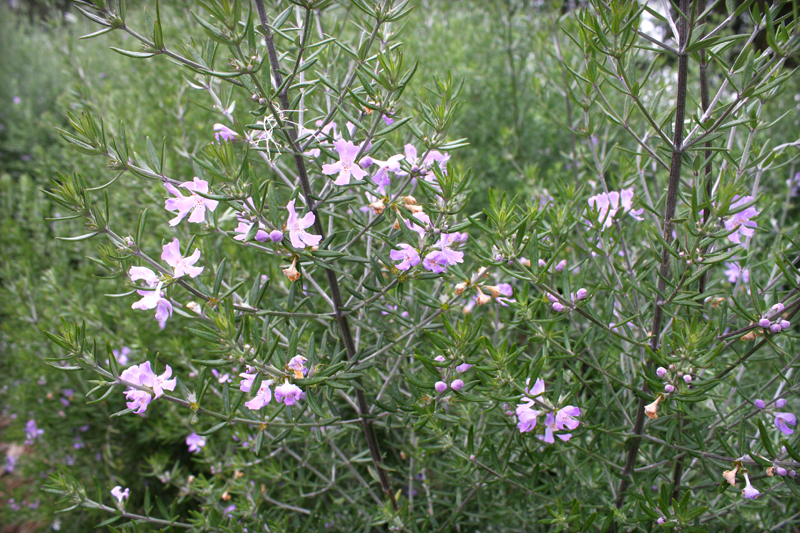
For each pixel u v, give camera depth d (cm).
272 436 293
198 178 177
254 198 157
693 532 175
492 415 269
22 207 478
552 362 232
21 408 401
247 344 173
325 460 289
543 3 609
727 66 170
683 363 168
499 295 192
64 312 368
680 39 154
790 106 482
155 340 367
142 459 401
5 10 1127
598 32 150
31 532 414
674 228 188
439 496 298
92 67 656
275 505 327
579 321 283
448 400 188
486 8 570
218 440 354
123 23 152
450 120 182
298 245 164
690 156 180
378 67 192
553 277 209
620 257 260
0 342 474
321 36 257
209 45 185
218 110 224
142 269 170
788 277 156
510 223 178
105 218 174
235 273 271
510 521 276
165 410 344
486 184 465
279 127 166
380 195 184
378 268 194
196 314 186
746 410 230
